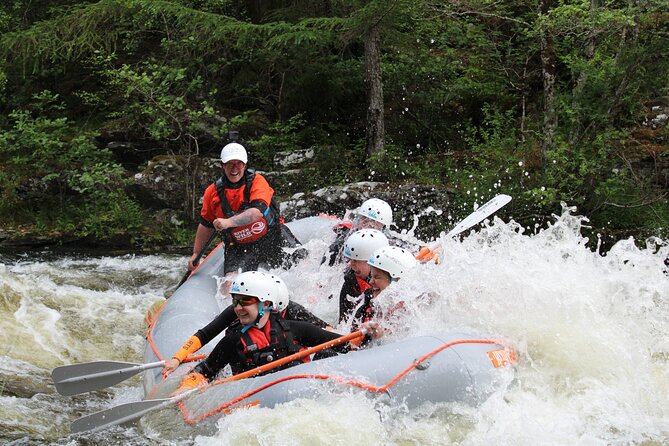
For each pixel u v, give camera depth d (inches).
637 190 419.8
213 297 249.4
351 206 430.9
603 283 206.8
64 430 185.6
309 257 268.2
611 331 196.5
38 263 394.0
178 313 227.9
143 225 451.2
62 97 542.9
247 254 257.1
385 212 246.8
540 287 196.9
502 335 188.2
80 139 467.5
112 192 462.3
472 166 466.0
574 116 421.4
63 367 187.8
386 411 165.9
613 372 186.5
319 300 245.1
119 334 277.6
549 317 193.5
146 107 478.3
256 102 526.6
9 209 462.3
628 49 416.5
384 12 424.8
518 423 168.1
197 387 178.7
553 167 418.6
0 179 472.1
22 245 431.5
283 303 183.0
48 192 472.1
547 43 434.9
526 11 516.4
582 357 187.5
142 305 313.1
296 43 442.3
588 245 413.7
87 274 372.5
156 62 514.6
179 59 503.2
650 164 432.8
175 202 463.5
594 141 414.3
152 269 390.3
